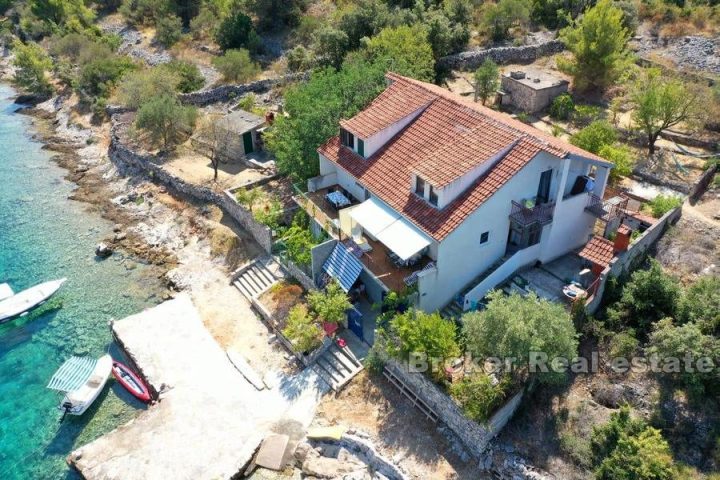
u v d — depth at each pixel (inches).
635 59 2363.4
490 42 2775.6
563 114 2164.1
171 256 1915.6
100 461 1252.5
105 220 2126.0
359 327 1451.8
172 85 2677.2
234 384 1423.5
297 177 1851.6
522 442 1169.4
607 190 1691.7
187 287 1765.5
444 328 1212.5
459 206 1358.3
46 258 1936.5
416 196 1449.3
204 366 1475.1
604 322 1321.4
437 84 2493.8
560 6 2923.2
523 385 1191.6
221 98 2716.5
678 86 1833.2
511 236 1502.2
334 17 3053.6
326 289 1521.9
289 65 2878.9
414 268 1460.4
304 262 1583.4
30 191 2322.8
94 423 1371.8
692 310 1250.0
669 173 1808.6
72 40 3324.3
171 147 2380.7
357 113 1760.6
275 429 1305.4
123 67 3043.8
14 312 1668.3
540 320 1125.1
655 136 1889.8
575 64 2308.1
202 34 3472.0
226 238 1879.9
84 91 2972.4
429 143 1541.6
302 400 1366.9
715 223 1561.3
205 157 2308.1
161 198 2167.8
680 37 2498.8
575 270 1507.1
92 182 2372.0
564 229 1513.3
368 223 1449.3
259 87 2746.1
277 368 1462.8
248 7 3373.5
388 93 1731.1
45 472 1277.1
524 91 2233.0
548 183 1453.0
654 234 1497.3
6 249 1987.0
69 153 2620.6
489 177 1371.8
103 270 1873.8
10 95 3358.8
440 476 1169.4
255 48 3127.5
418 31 2486.5
